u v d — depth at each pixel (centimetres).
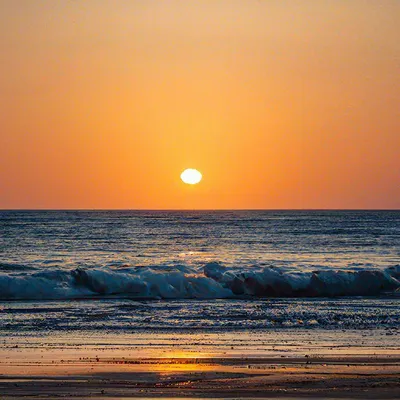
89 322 3098
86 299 3800
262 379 2073
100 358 2378
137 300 3781
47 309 3456
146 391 1933
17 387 1961
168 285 3959
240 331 2902
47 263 6662
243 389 1952
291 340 2708
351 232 15988
